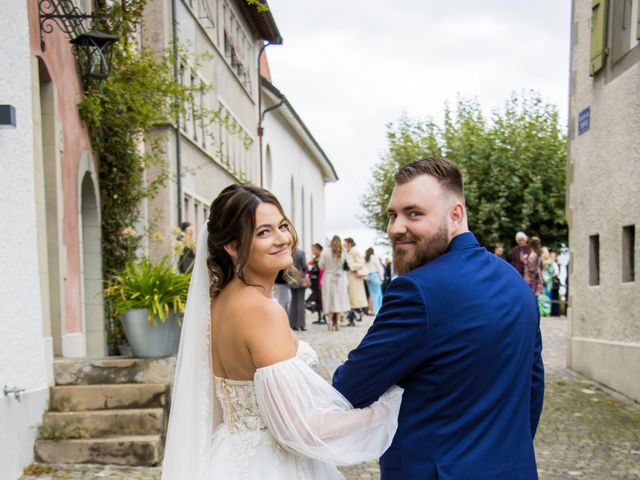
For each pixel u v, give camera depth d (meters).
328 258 15.59
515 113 25.20
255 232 2.46
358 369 2.20
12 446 5.12
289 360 2.35
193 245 7.44
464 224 2.32
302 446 2.29
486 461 2.08
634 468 5.34
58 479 5.12
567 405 7.40
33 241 5.78
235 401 2.51
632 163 7.54
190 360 2.59
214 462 2.52
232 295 2.50
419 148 27.72
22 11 5.74
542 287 17.25
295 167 35.34
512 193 24.31
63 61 7.36
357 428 2.21
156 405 5.90
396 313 2.15
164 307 6.07
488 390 2.13
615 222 8.04
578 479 5.11
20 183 5.59
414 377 2.17
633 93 7.50
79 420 5.70
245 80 24.61
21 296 5.48
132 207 9.80
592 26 8.58
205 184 17.77
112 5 9.22
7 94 5.41
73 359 6.17
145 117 9.18
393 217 2.34
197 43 16.77
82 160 8.17
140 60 9.41
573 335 9.52
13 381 5.24
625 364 7.73
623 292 7.82
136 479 5.11
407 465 2.14
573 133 9.54
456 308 2.12
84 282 8.99
